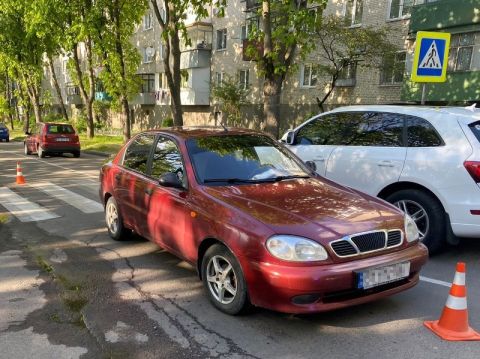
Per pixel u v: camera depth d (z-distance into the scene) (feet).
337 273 10.85
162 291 14.42
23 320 12.43
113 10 77.61
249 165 15.42
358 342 11.11
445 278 15.52
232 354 10.60
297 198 13.23
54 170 50.29
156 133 17.83
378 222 12.05
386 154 18.67
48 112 180.55
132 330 11.80
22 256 18.20
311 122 22.74
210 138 16.19
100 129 137.18
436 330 11.56
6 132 117.29
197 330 11.76
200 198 13.60
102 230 22.26
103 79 82.48
